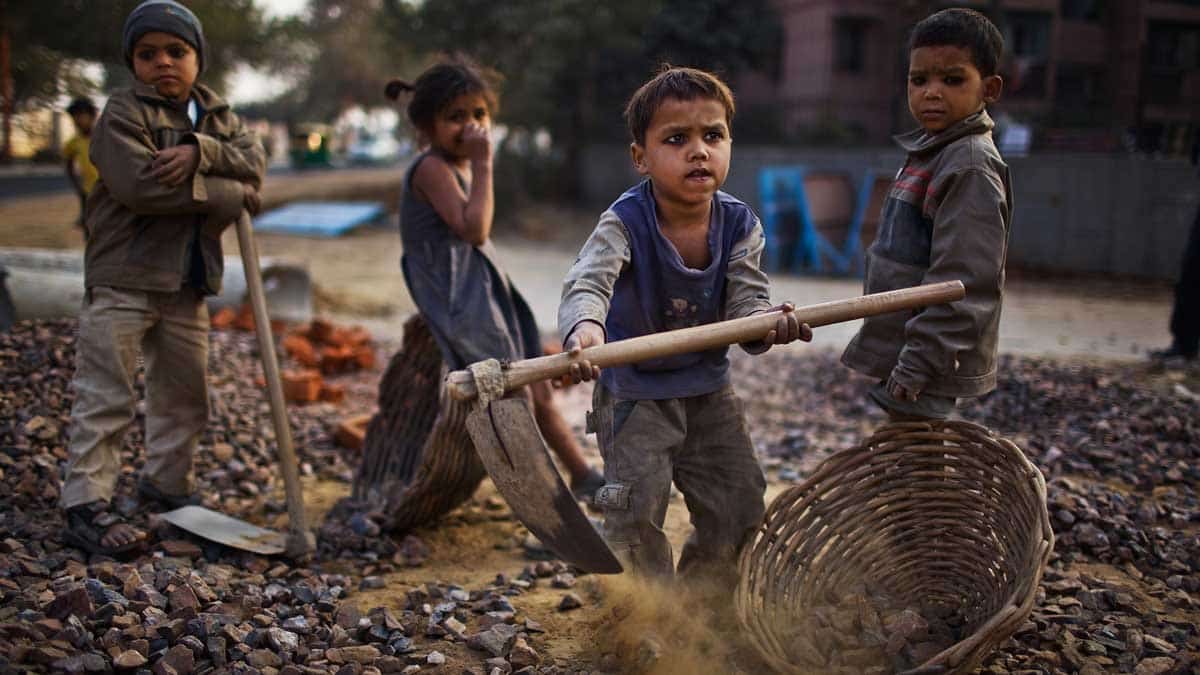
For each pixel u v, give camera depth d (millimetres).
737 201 2816
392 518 3758
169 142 3363
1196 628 2924
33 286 6324
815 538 2947
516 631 2953
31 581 2979
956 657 2166
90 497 3301
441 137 3838
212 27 15023
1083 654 2775
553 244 19047
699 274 2689
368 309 9898
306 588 3193
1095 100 25578
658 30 22672
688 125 2570
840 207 15367
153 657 2607
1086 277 13484
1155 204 13211
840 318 2492
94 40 14117
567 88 23016
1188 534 3691
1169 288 12438
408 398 4117
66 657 2512
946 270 2758
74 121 9781
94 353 3361
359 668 2695
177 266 3461
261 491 4281
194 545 3428
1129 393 5789
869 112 23672
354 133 50250
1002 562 2725
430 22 20359
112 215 3381
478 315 3727
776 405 6168
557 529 2285
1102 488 4148
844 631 2691
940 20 2830
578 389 6738
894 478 2996
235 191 3453
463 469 3691
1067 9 25453
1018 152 17188
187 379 3674
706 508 2869
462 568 3596
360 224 18297
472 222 3727
